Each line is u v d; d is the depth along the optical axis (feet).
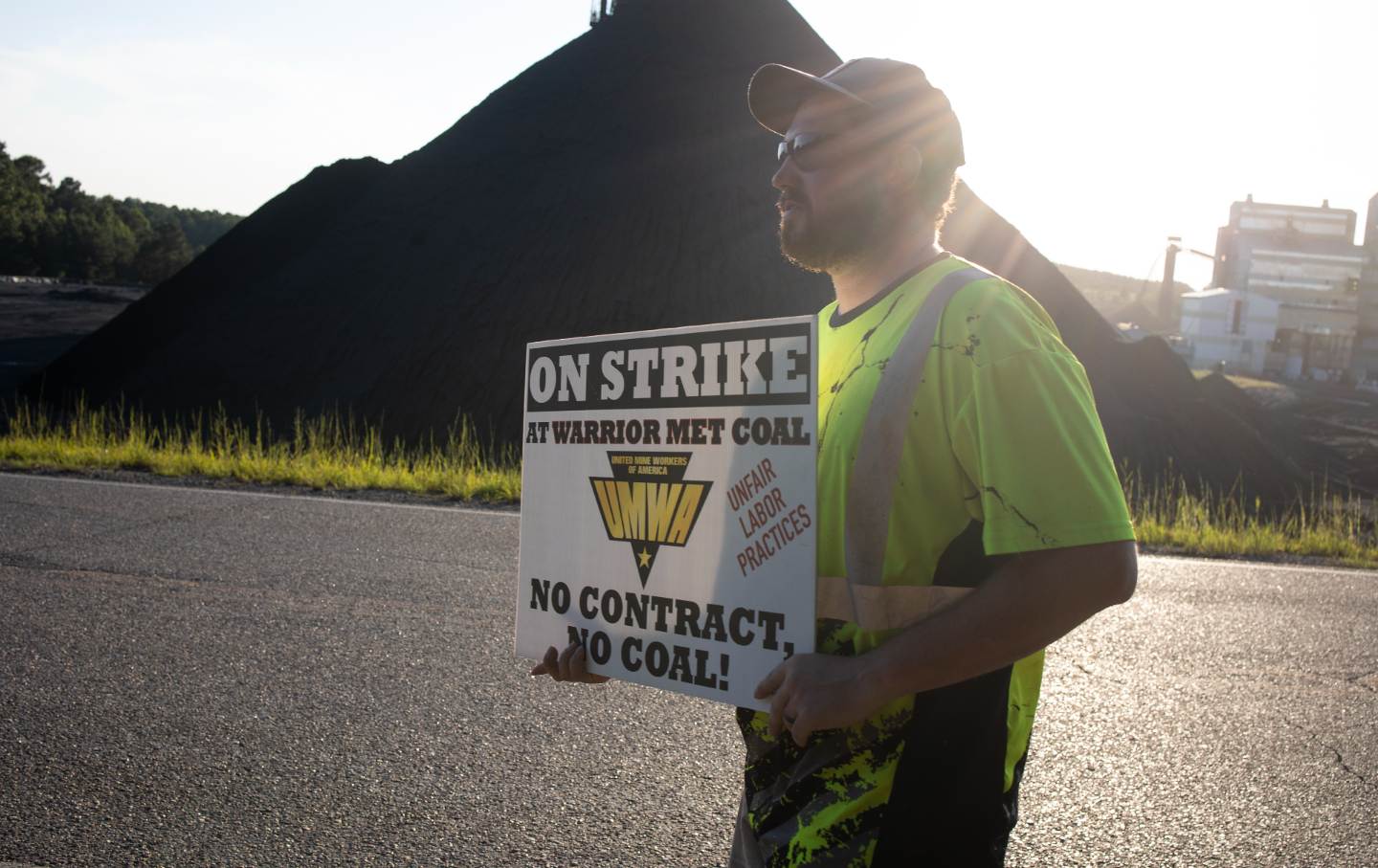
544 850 9.80
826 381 5.22
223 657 15.01
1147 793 11.53
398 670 14.69
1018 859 9.96
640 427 5.31
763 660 4.83
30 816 10.11
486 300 81.35
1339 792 11.65
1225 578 24.27
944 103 5.20
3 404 84.84
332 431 72.08
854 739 4.76
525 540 5.88
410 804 10.64
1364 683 15.88
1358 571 26.30
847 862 4.71
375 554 21.97
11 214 431.84
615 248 84.84
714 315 79.82
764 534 4.83
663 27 109.19
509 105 104.99
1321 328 247.50
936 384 4.65
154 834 9.86
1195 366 240.94
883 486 4.69
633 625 5.34
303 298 87.40
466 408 73.36
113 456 36.40
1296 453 93.86
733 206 88.99
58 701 13.12
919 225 5.24
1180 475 74.18
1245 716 14.21
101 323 187.42
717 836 10.14
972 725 4.68
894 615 4.69
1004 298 4.63
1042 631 4.28
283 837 9.87
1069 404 4.40
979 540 4.66
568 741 12.40
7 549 20.97
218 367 82.23
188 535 23.09
